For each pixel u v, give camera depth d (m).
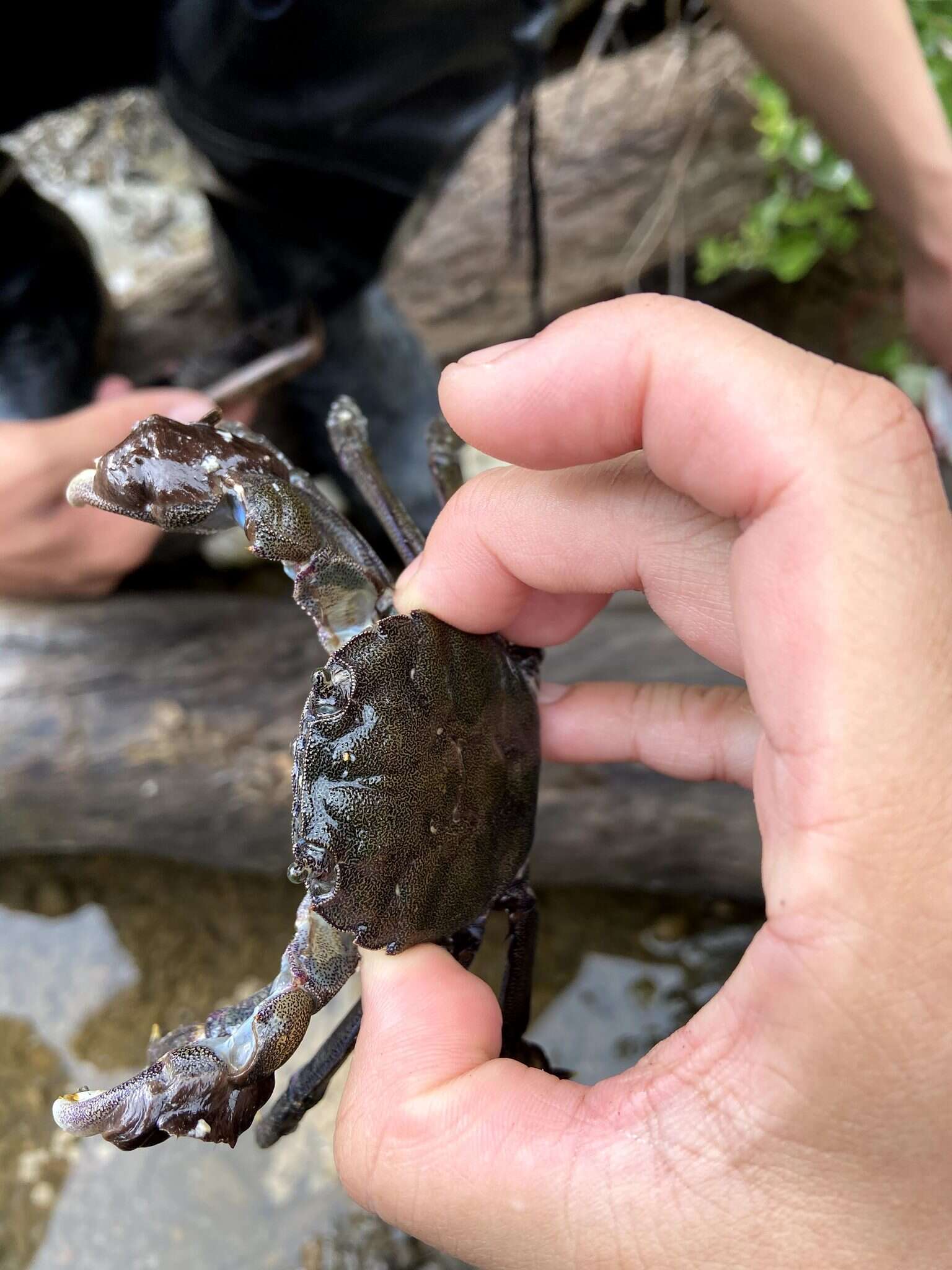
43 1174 0.27
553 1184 0.12
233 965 0.30
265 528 0.16
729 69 0.41
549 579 0.16
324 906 0.16
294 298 0.36
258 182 0.32
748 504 0.11
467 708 0.17
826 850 0.10
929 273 0.29
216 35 0.26
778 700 0.11
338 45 0.26
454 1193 0.12
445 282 0.41
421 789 0.16
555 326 0.12
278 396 0.37
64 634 0.27
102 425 0.26
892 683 0.10
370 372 0.36
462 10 0.26
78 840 0.29
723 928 0.30
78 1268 0.26
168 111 0.32
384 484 0.21
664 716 0.19
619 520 0.15
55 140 0.50
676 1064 0.12
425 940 0.16
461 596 0.17
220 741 0.27
